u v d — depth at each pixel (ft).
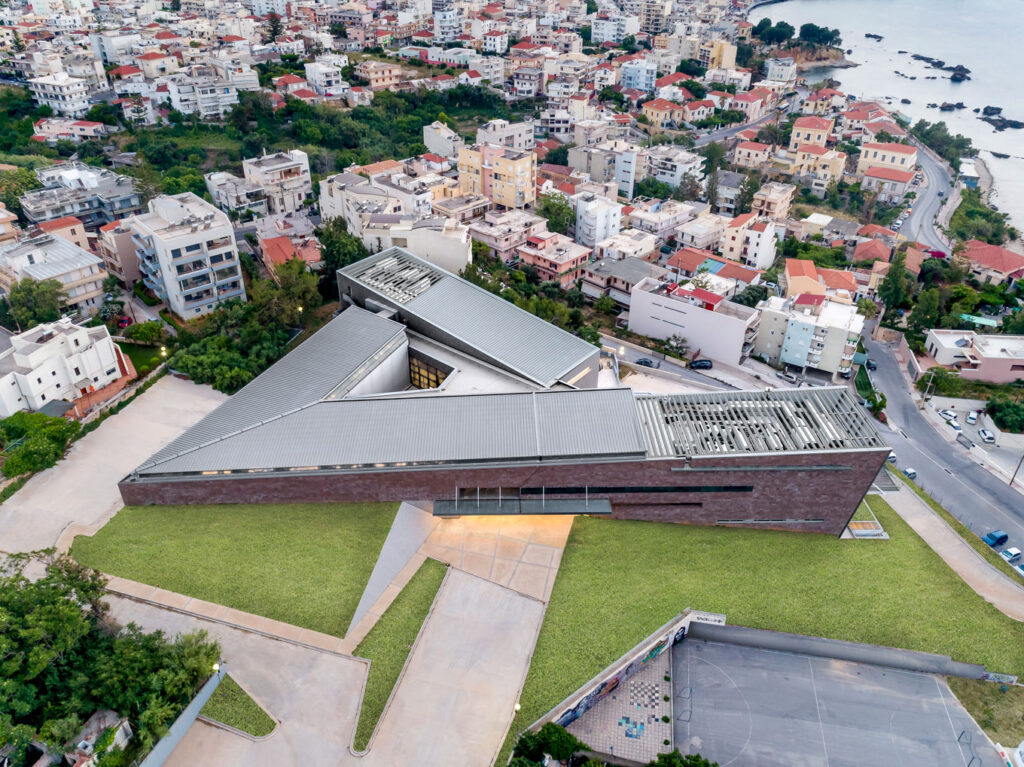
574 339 352.49
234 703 220.23
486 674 234.99
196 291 404.98
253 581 254.88
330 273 436.76
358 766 208.74
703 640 267.39
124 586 250.16
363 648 238.68
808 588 274.57
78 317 402.93
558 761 218.18
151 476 277.64
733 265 525.75
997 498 358.43
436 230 442.91
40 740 192.24
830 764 229.45
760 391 314.55
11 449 302.25
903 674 257.55
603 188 647.15
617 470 279.08
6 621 193.67
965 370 447.42
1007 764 229.86
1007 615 274.77
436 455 277.44
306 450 280.31
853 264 595.06
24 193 537.24
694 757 209.46
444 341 349.61
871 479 279.69
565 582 265.75
